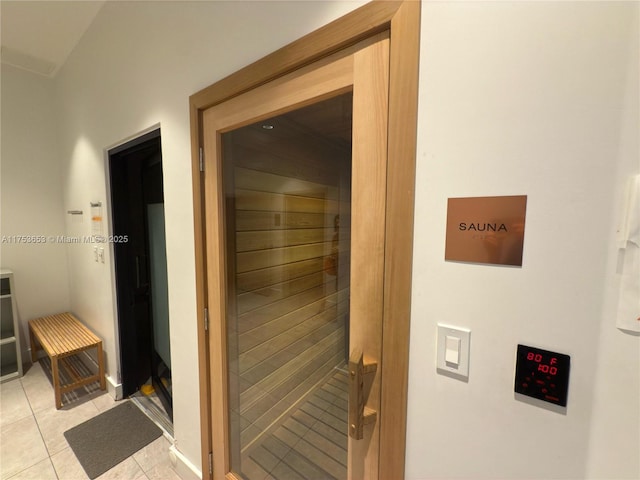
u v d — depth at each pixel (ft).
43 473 4.92
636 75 1.47
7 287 8.30
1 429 5.94
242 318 4.18
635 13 1.46
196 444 4.59
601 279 1.61
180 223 4.40
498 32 1.80
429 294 2.16
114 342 6.97
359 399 2.42
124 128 5.44
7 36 6.68
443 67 1.99
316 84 2.68
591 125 1.59
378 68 2.28
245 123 3.39
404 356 2.28
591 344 1.66
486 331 1.97
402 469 2.39
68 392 7.20
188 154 4.09
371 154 2.39
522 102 1.76
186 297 4.45
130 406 6.73
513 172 1.81
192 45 3.81
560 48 1.64
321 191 3.05
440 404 2.18
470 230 1.97
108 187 6.54
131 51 4.99
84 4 5.65
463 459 2.12
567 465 1.78
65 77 7.84
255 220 3.85
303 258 3.46
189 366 4.56
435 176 2.08
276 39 2.90
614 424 1.63
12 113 8.23
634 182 1.50
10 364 8.37
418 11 2.04
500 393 1.95
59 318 8.87
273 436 4.01
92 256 7.59
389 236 2.29
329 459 3.44
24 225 8.62
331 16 2.48
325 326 3.35
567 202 1.67
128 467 5.08
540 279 1.78
